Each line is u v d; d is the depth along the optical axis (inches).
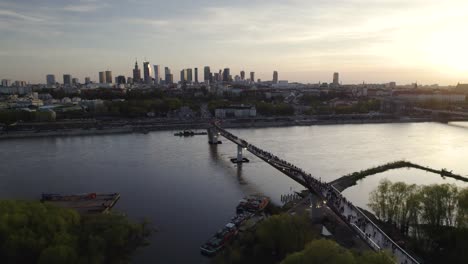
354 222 6279.5
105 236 5600.4
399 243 6003.9
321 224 6742.1
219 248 6230.3
